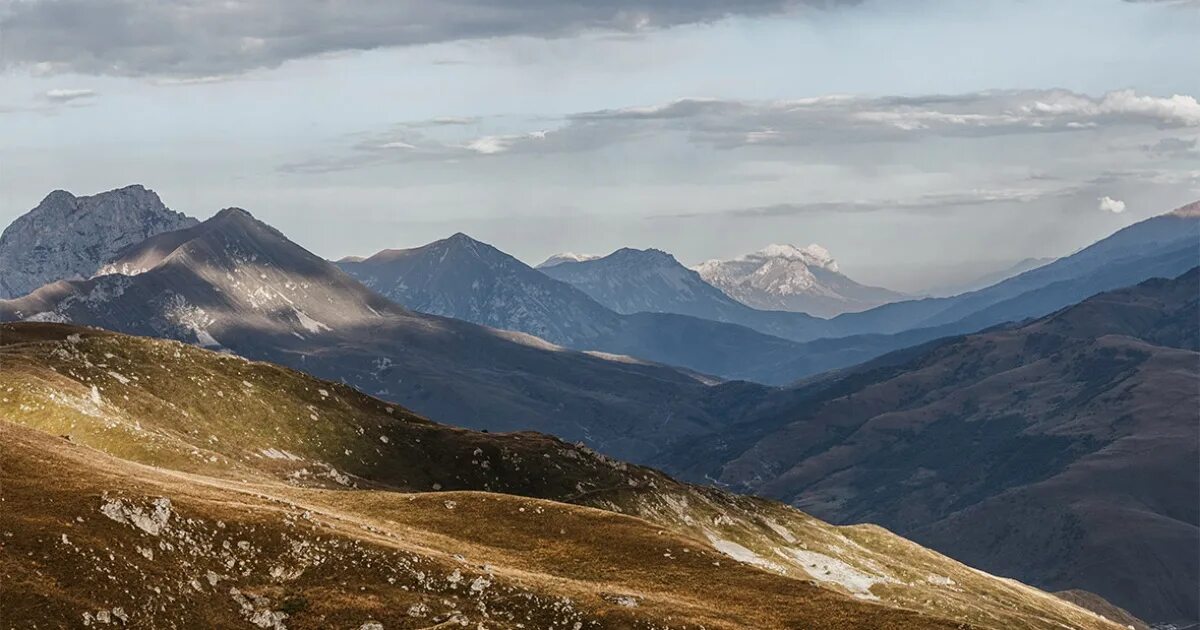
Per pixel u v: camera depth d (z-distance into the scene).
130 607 98.06
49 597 94.44
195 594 103.62
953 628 131.62
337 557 115.56
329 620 106.50
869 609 136.00
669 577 142.38
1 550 97.44
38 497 106.62
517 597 117.75
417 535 141.50
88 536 102.94
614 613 118.81
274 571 111.19
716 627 121.44
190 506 114.38
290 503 132.75
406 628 108.06
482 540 147.50
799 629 128.25
